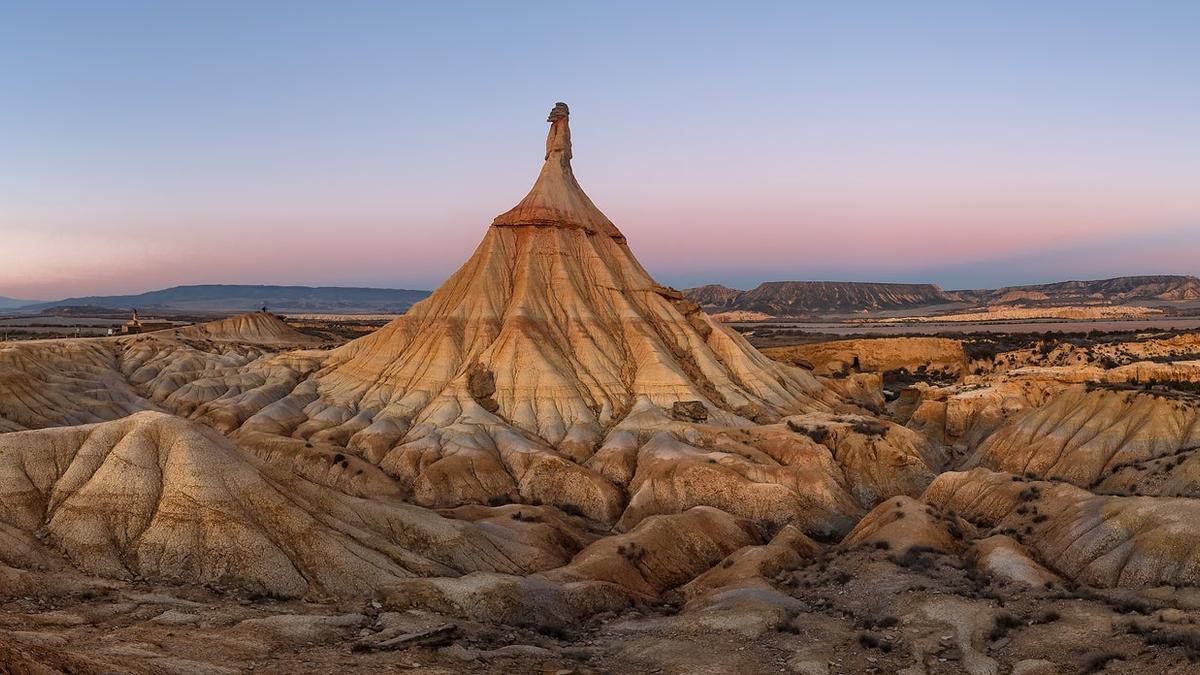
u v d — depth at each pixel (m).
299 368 110.50
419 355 98.56
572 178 121.12
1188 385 88.44
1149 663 30.08
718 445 79.06
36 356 104.12
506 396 90.62
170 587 38.25
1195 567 41.56
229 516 41.59
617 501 71.69
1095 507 49.53
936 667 33.22
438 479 73.25
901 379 149.38
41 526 41.81
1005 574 44.53
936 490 64.50
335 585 40.94
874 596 42.19
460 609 39.91
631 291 110.31
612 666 34.50
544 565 51.22
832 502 67.81
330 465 73.69
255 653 30.73
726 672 33.06
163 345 129.25
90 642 28.88
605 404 91.19
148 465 44.00
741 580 47.38
